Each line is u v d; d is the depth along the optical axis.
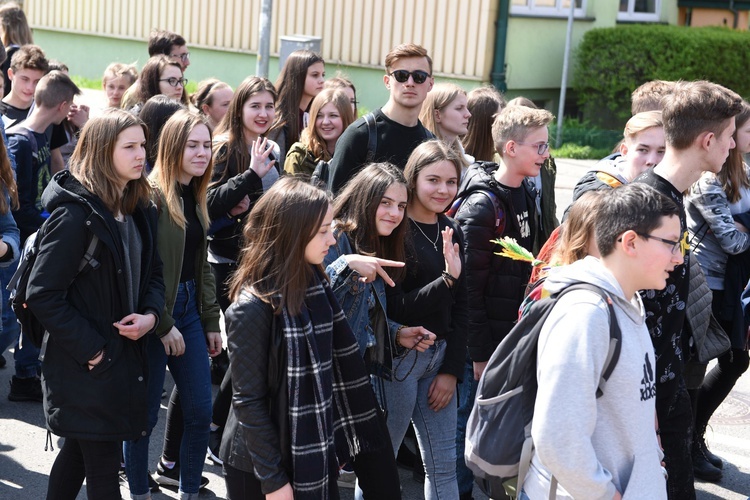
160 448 5.00
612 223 2.67
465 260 4.16
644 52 15.03
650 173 3.63
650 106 5.15
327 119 5.52
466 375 4.53
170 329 4.03
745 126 4.77
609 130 15.53
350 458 3.40
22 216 5.32
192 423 4.20
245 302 2.96
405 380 3.81
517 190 4.48
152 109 4.65
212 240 5.25
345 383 3.22
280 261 2.96
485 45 14.78
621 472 2.62
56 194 3.47
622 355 2.59
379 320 3.71
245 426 2.97
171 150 4.08
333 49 16.41
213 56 17.97
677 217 2.68
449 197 3.93
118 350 3.55
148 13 18.67
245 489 3.08
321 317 3.05
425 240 3.97
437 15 15.20
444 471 3.92
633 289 2.69
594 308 2.57
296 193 2.96
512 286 4.36
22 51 6.25
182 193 4.25
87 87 17.91
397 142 4.88
